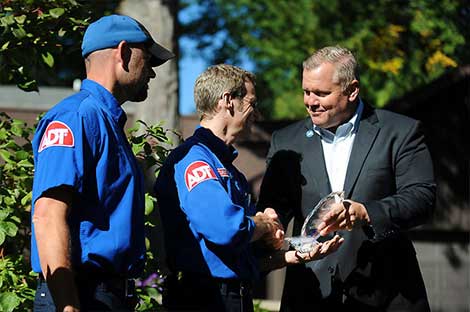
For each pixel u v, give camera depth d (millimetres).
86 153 3777
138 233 3943
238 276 4355
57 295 3564
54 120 3809
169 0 10086
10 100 14977
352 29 19641
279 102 20578
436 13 18844
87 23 5465
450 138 15742
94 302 3787
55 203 3680
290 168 5109
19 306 4867
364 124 5020
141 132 9602
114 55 4023
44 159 3734
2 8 5422
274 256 4793
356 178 4941
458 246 15820
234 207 4203
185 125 12938
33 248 3863
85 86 4012
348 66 4855
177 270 4375
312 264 5027
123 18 4109
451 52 18812
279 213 5145
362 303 4914
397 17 19453
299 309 5023
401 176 4953
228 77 4477
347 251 4953
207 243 4312
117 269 3830
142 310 5285
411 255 5043
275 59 20547
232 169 4594
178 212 4352
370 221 4727
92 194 3801
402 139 4969
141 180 4016
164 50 4273
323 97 4848
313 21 20609
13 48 5391
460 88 15641
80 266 3770
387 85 18844
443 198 15781
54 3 5422
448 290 15797
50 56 5465
